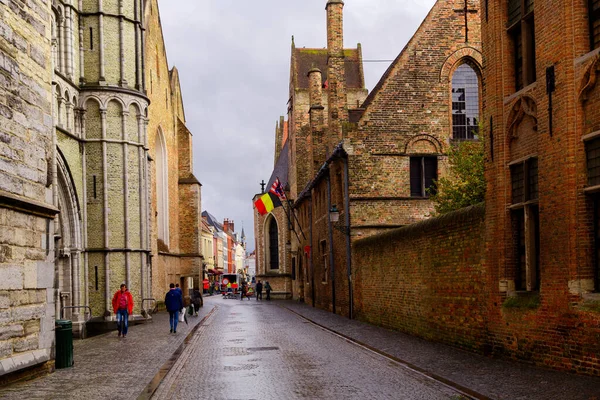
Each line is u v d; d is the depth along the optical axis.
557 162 11.77
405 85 27.92
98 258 27.00
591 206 11.23
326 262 35.38
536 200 12.80
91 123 27.27
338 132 31.67
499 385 10.52
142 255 28.28
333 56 31.92
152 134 39.28
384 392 10.43
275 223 62.38
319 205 37.44
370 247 24.56
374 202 27.55
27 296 12.70
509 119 13.76
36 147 13.49
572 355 11.26
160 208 43.50
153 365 14.32
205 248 106.50
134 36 28.72
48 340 13.46
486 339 14.34
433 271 17.59
